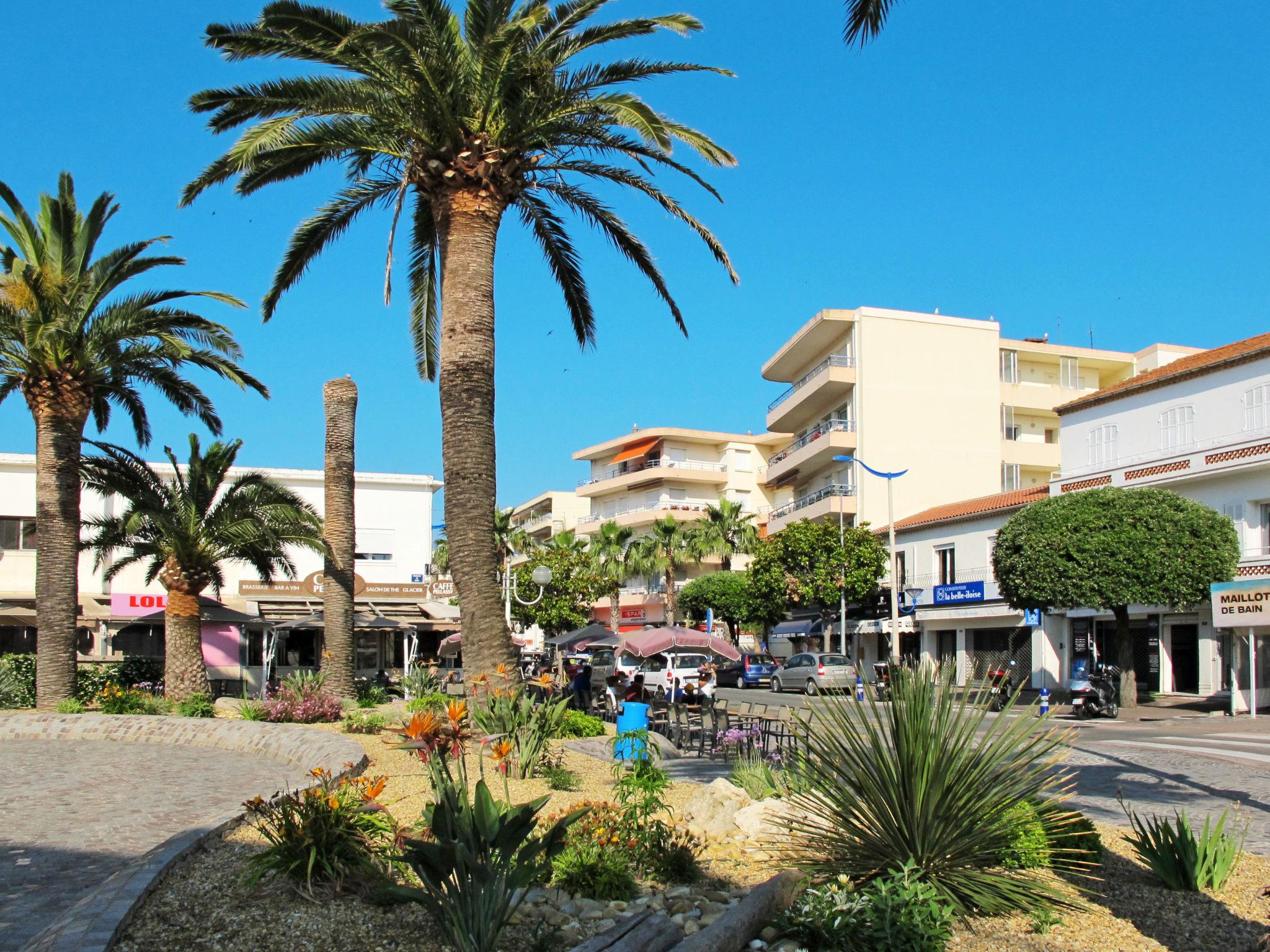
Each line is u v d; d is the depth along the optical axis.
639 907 6.20
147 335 21.70
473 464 15.37
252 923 5.49
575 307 19.75
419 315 20.39
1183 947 5.62
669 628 23.17
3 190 20.97
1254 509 29.05
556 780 10.74
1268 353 28.72
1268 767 14.31
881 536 46.75
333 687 24.25
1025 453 51.12
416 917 5.62
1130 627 33.09
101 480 23.27
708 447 73.62
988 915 6.15
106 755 14.89
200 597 28.17
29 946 5.15
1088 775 13.35
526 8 16.42
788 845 7.26
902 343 50.03
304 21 14.41
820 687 7.09
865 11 8.50
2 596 36.88
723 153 15.79
